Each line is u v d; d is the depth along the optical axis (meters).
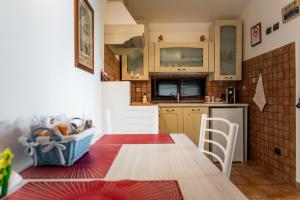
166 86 4.51
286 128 2.95
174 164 0.91
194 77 4.50
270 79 3.31
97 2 2.34
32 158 0.90
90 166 0.89
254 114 3.80
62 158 0.87
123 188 0.67
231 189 0.66
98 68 2.35
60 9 1.33
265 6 3.40
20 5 0.92
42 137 0.84
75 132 0.94
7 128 0.83
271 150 3.31
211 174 0.79
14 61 0.87
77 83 1.65
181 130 4.00
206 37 4.46
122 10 2.71
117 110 2.06
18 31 0.90
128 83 2.42
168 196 0.61
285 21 2.92
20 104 0.91
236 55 4.14
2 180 0.60
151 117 2.05
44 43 1.12
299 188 2.72
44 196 0.62
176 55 4.24
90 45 2.00
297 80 2.73
